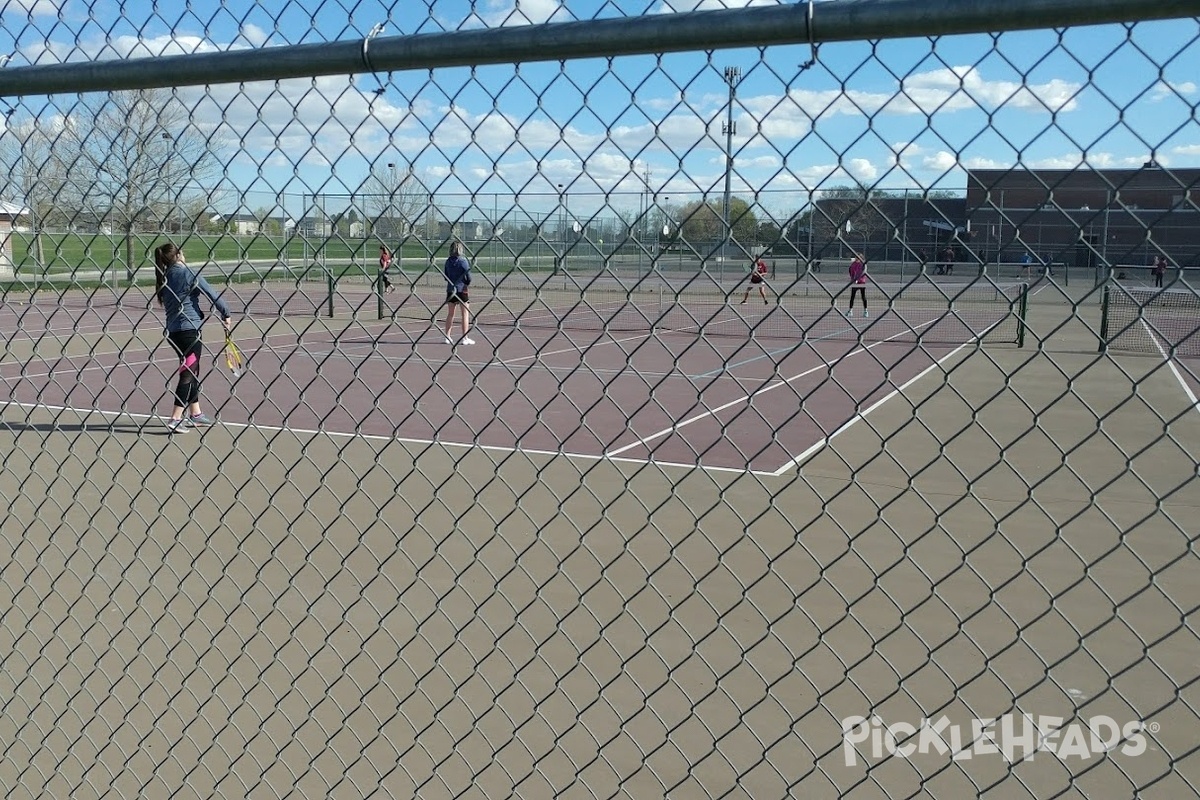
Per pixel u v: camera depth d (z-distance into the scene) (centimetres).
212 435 862
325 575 500
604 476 729
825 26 173
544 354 1572
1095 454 825
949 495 677
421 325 1778
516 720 353
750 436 907
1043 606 463
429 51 209
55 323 1609
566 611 456
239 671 387
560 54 197
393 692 362
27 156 284
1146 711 354
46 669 385
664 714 359
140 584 480
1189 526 593
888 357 1544
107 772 316
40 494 643
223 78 236
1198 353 1489
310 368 1351
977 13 163
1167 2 152
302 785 311
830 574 510
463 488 687
